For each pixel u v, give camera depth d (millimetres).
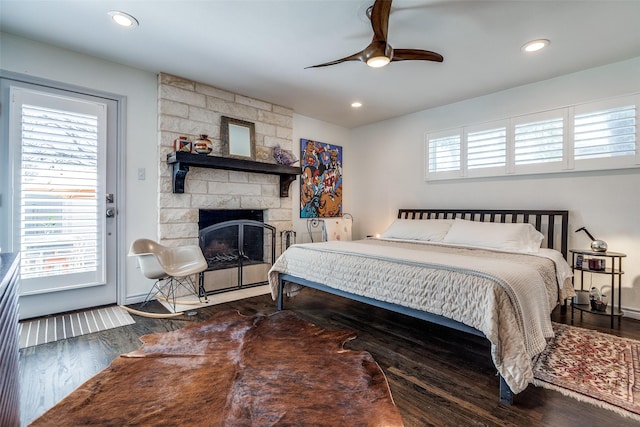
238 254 3898
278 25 2359
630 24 2309
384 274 2270
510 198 3611
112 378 1530
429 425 1463
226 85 3551
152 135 3244
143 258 2777
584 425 1463
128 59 2936
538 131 3359
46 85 2668
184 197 3404
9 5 2115
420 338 2428
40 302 2688
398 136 4719
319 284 2764
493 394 1707
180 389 1438
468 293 1821
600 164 2990
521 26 2350
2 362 926
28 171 2570
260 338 2113
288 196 4391
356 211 5309
